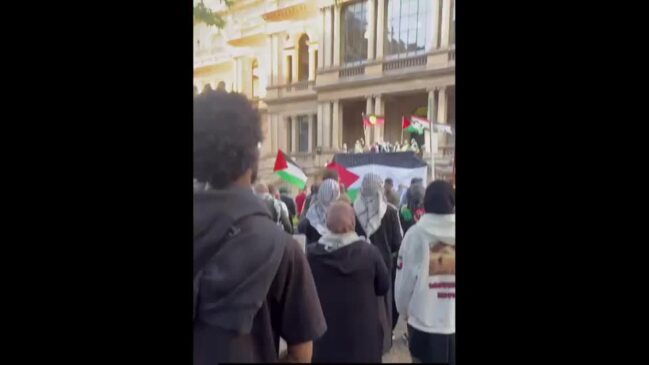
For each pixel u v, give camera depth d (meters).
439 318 1.30
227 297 1.20
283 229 1.28
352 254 1.31
